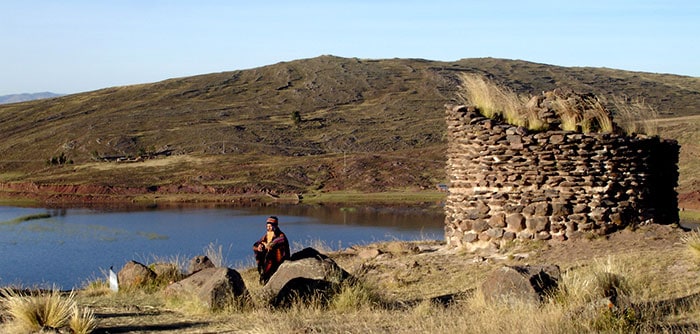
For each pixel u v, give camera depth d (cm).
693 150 6075
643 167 1703
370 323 967
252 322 1008
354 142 11356
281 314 1067
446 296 1261
